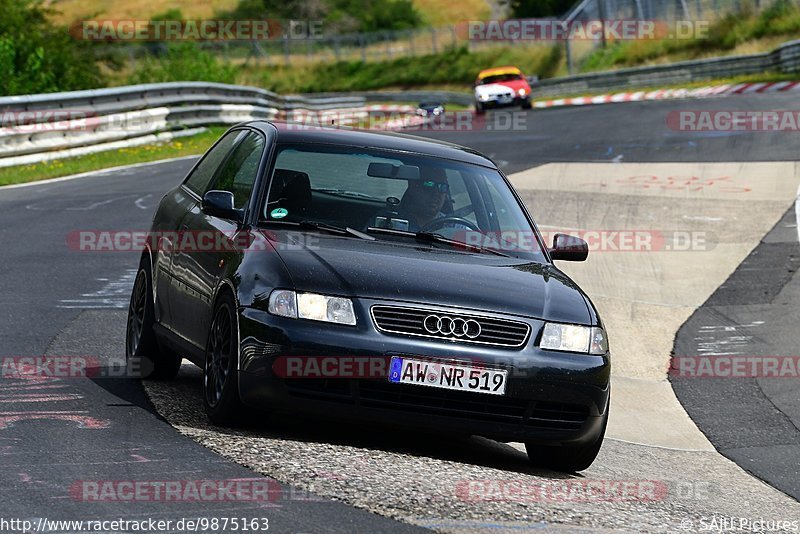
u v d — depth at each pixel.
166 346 24.69
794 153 78.69
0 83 100.69
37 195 59.38
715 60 158.12
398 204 22.97
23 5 118.88
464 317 19.78
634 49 199.62
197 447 18.58
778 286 44.72
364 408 19.39
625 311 41.59
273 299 19.50
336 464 18.25
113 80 154.50
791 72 145.75
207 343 21.31
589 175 72.44
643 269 47.81
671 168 74.50
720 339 38.34
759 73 153.38
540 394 19.89
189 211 24.70
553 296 21.14
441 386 19.41
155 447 18.38
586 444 21.09
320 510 15.64
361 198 22.84
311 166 23.16
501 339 19.92
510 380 19.70
